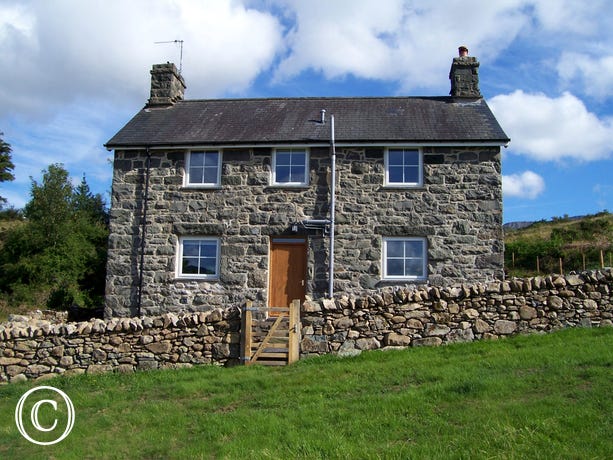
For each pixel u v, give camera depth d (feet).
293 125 55.16
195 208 52.49
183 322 36.09
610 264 77.00
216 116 58.29
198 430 24.40
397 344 35.29
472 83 58.59
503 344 33.47
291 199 51.88
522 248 90.33
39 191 85.81
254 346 36.19
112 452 22.71
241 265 51.13
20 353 36.29
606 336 32.48
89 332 36.24
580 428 20.40
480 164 51.03
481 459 18.71
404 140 51.01
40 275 77.61
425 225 50.39
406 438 21.36
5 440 25.35
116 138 54.24
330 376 30.48
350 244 50.67
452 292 35.60
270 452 20.63
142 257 52.03
